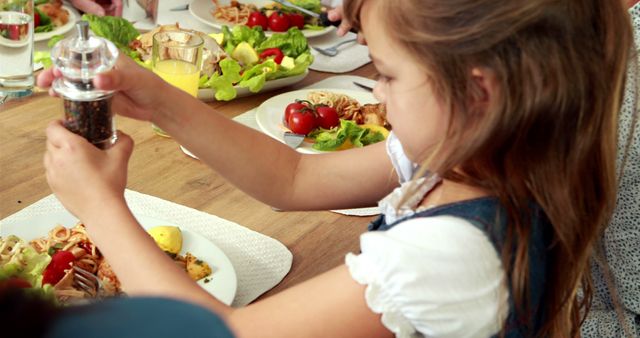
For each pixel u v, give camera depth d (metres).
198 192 1.34
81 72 0.84
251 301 1.09
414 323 0.76
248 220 1.27
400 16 0.75
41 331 0.22
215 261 1.11
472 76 0.74
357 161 1.14
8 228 1.13
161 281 0.80
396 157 1.10
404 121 0.80
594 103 0.77
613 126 0.81
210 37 1.81
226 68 1.67
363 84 1.90
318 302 0.78
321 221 1.29
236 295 1.10
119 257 0.81
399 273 0.75
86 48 0.84
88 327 0.23
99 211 0.82
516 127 0.75
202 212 1.27
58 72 0.88
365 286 0.77
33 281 1.00
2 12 1.54
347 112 1.68
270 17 2.15
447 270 0.75
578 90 0.75
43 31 1.90
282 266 1.17
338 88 1.85
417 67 0.76
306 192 1.13
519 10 0.71
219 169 1.08
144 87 0.98
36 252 1.05
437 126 0.78
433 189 0.89
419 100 0.77
